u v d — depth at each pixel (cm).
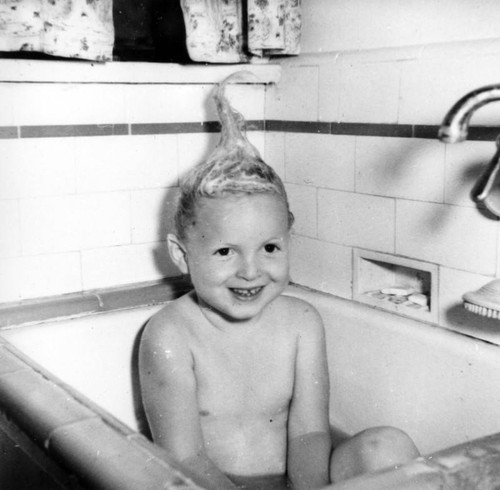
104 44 138
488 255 120
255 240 114
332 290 155
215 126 162
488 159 118
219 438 122
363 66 141
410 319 135
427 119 128
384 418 138
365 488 66
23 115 139
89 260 150
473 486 70
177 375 118
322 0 152
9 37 130
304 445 121
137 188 154
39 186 143
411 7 132
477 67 118
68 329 136
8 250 141
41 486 81
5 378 95
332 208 152
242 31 157
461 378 122
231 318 122
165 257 159
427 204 130
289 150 163
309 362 126
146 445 75
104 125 148
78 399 88
